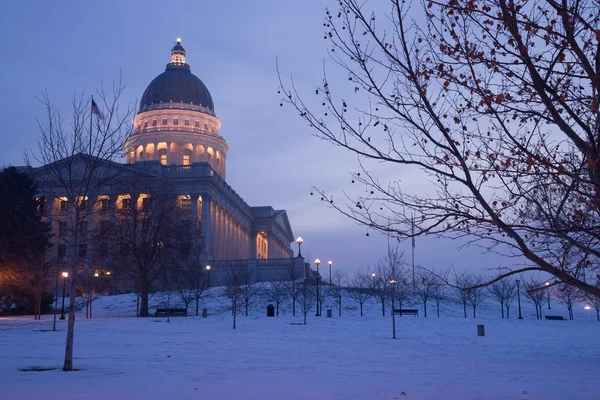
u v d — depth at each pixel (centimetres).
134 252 5566
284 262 9206
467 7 895
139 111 13175
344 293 7700
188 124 12938
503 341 3141
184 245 6644
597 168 843
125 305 6794
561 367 1803
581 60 883
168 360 1900
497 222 892
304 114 1001
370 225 988
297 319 5478
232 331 3797
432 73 952
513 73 926
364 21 978
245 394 1159
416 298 7712
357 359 2030
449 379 1447
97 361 1838
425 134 948
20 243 4912
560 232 895
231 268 8919
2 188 5072
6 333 3303
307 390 1225
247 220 13575
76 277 1672
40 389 1214
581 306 9356
